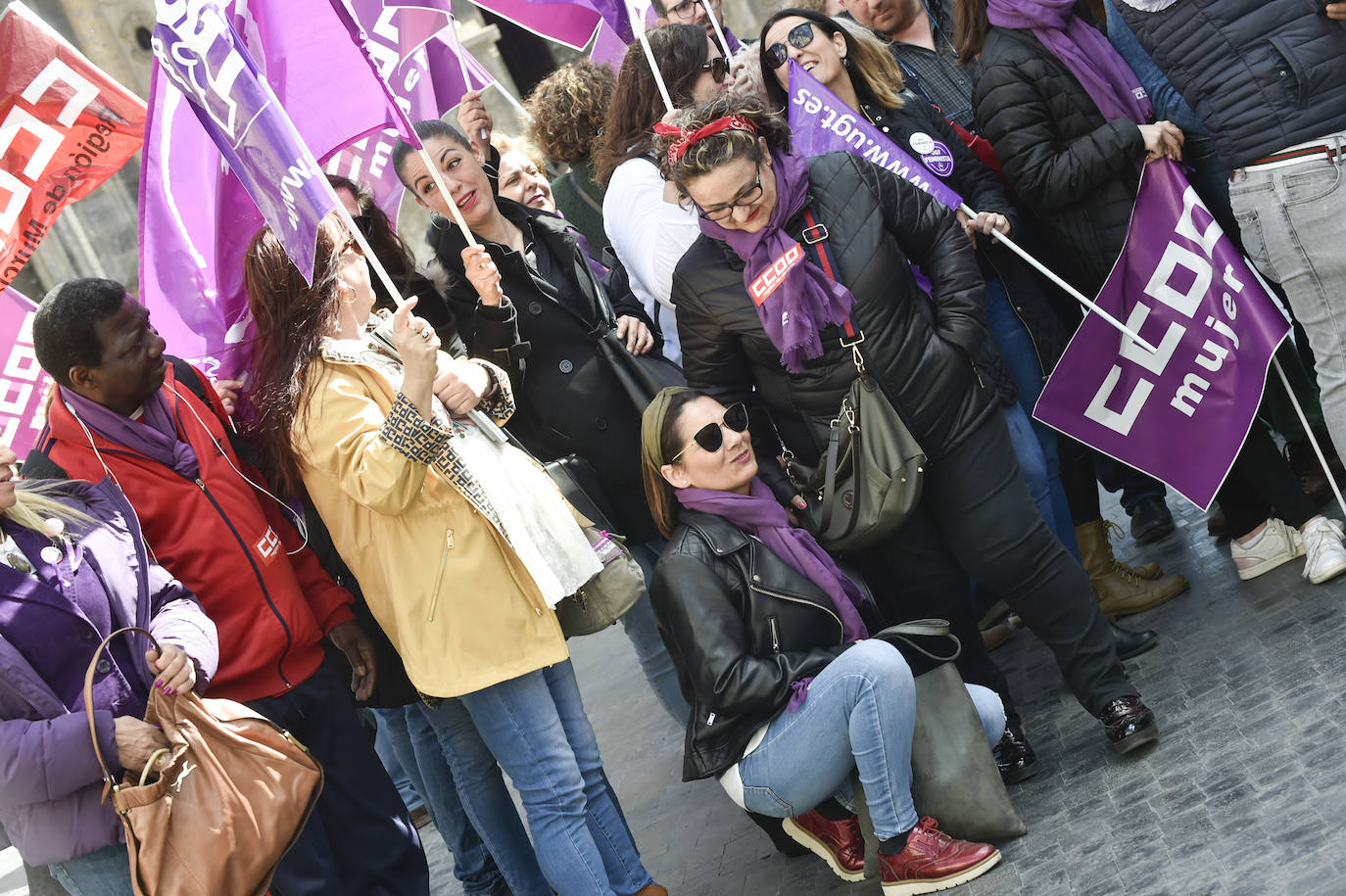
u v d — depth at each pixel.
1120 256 4.32
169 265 3.72
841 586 3.65
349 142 3.46
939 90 5.00
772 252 3.56
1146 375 4.34
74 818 2.85
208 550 3.21
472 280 3.68
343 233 3.36
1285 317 4.20
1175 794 3.36
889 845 3.41
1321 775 3.13
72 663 2.87
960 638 3.98
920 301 3.69
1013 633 5.08
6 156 4.05
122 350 3.14
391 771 5.81
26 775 2.72
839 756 3.42
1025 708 4.36
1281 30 3.98
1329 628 3.83
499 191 5.12
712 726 3.54
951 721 3.52
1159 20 4.18
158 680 2.84
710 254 3.71
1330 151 3.95
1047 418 4.40
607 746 6.01
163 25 3.14
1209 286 4.23
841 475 3.65
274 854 2.88
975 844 3.41
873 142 4.07
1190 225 4.24
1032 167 4.31
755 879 3.98
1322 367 4.13
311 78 3.46
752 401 3.91
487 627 3.27
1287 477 4.25
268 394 3.28
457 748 3.91
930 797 3.47
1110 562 4.69
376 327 3.44
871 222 3.61
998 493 3.71
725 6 13.41
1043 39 4.29
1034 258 4.74
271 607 3.26
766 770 3.50
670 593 3.52
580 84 5.54
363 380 3.28
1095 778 3.65
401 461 3.09
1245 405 4.23
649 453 3.70
